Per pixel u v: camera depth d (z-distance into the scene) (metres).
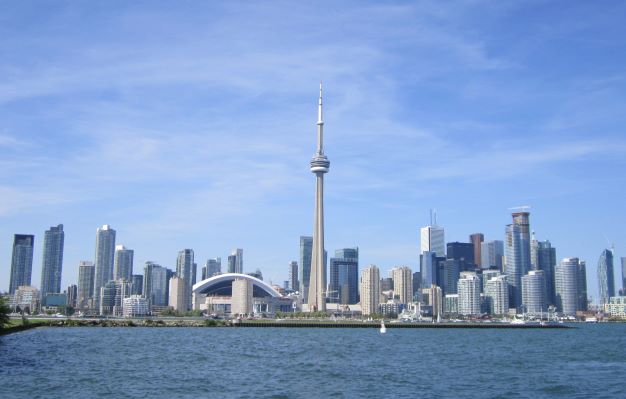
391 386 153.25
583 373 183.38
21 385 144.75
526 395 140.38
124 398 130.25
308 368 191.88
